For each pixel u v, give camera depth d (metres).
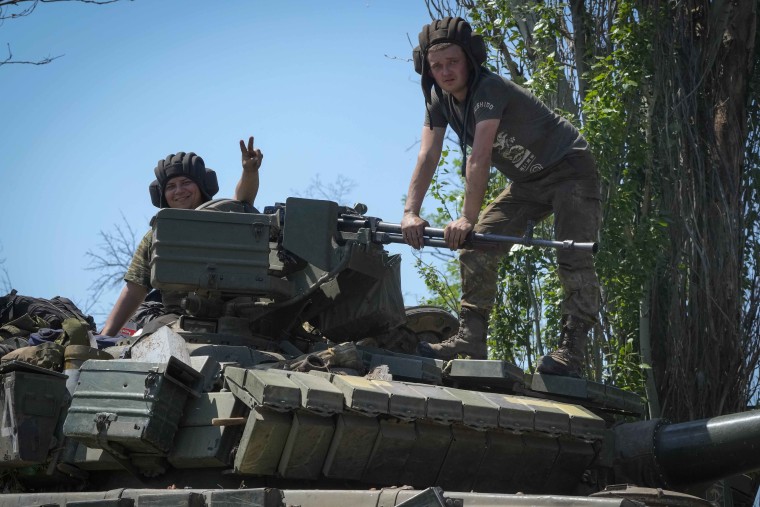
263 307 8.16
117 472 7.38
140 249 9.55
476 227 8.84
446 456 7.14
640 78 12.38
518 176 8.65
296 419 6.56
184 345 7.28
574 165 8.45
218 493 5.98
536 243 7.84
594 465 7.85
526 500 5.70
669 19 13.12
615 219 12.01
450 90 8.32
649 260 12.14
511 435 7.40
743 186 13.42
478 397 7.27
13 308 9.42
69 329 7.89
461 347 8.71
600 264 11.85
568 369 8.28
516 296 12.91
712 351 12.91
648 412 12.57
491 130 8.10
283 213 8.23
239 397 6.66
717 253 13.00
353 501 5.97
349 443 6.71
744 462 7.43
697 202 13.02
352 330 8.57
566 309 8.46
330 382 6.79
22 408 7.18
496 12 13.42
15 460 7.19
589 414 7.75
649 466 7.76
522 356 13.02
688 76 13.20
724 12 13.34
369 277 8.36
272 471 6.72
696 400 12.88
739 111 13.51
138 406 6.75
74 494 6.79
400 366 7.73
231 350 7.50
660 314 12.98
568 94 13.12
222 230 7.84
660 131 12.99
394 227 8.21
